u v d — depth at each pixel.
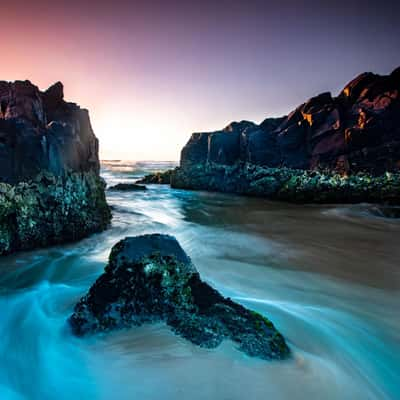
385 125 25.17
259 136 31.44
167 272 4.04
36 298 5.24
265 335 3.45
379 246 9.86
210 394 2.63
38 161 8.56
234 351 3.16
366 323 4.57
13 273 6.68
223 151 33.19
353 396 2.84
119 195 26.42
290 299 5.47
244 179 28.78
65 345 3.53
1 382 3.07
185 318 3.67
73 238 9.27
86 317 3.75
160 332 3.49
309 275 6.95
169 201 23.06
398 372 3.41
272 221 14.80
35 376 3.16
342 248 9.56
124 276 4.01
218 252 8.92
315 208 19.31
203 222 14.34
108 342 3.42
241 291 5.84
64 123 10.90
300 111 32.34
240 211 18.20
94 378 2.99
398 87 26.94
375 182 19.67
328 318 4.65
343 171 25.16
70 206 9.25
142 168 79.56
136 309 3.77
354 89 29.59
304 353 3.48
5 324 4.24
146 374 2.93
